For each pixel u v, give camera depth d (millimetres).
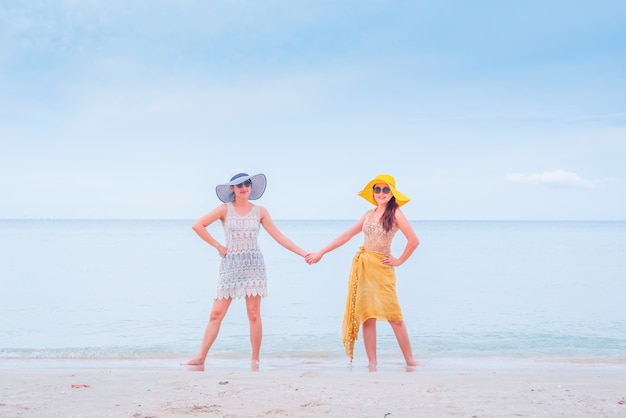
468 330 8672
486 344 7625
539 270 19156
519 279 16250
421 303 11672
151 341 7836
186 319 9766
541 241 49875
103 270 19250
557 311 10570
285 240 6660
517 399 4062
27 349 7160
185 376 4984
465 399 4070
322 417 3578
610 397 4121
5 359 6562
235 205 6516
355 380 4824
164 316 10078
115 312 10492
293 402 3980
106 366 6117
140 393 4258
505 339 7973
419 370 5871
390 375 5094
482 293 13242
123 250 32750
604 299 12188
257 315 6402
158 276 17344
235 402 3977
